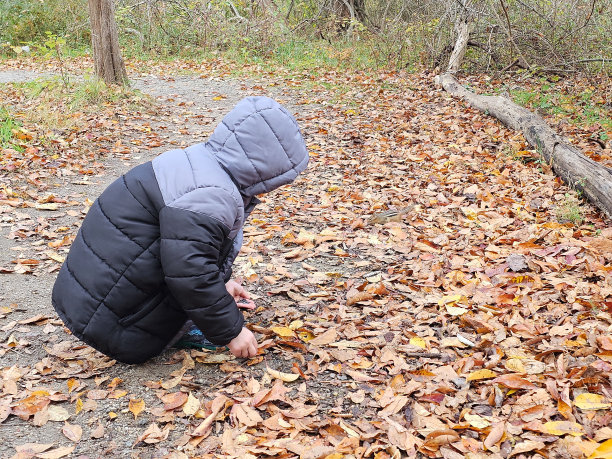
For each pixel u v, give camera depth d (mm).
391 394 2350
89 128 6961
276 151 2408
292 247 4055
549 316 2914
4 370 2604
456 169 5555
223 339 2400
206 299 2293
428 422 2191
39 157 5836
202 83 10508
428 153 6074
